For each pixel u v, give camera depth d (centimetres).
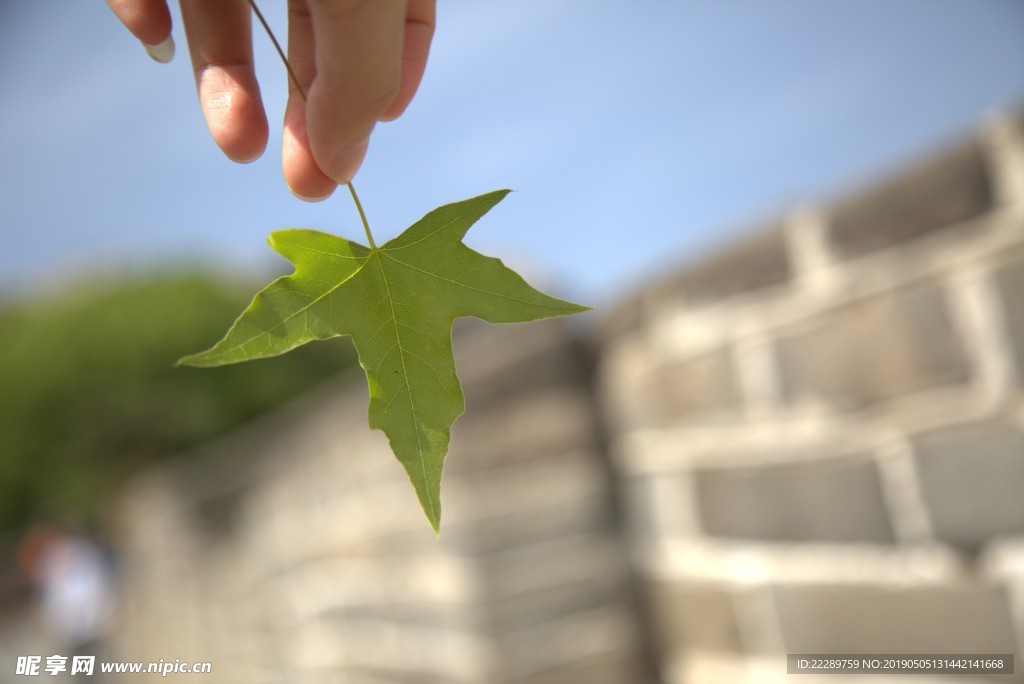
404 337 20
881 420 49
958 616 46
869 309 49
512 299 20
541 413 70
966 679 46
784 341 54
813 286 52
